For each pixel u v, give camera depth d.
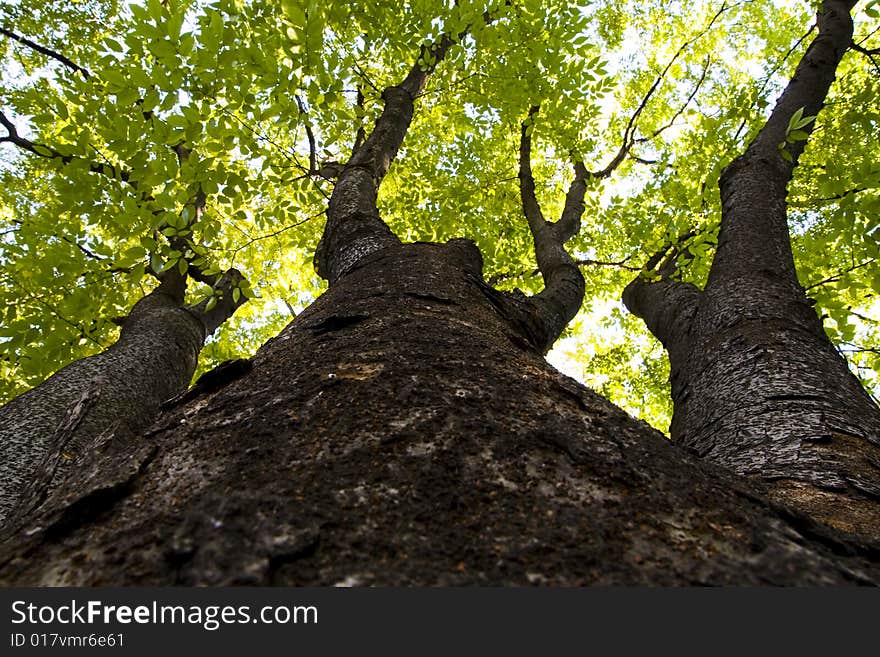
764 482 1.63
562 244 5.96
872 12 4.77
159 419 1.30
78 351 4.57
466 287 2.35
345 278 2.66
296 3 3.17
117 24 6.04
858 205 4.11
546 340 2.91
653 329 4.36
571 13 5.21
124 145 3.20
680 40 9.53
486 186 8.03
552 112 6.01
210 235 3.48
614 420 1.21
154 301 4.38
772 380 2.17
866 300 6.20
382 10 4.94
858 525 1.26
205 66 3.06
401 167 7.41
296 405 1.15
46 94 4.96
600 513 0.82
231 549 0.71
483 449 0.96
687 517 0.84
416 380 1.24
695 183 6.99
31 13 6.36
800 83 4.39
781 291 2.84
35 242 4.54
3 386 4.82
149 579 0.68
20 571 0.75
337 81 3.75
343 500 0.81
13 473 1.97
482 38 4.71
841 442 1.77
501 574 0.68
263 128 6.16
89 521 0.86
